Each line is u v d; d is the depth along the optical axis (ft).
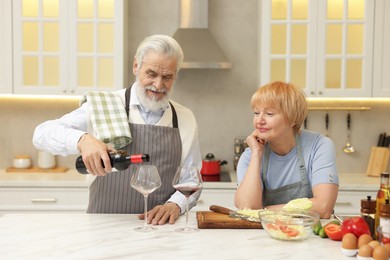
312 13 12.85
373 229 6.16
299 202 6.76
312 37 12.89
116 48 12.89
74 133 7.14
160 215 7.11
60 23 12.85
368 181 12.83
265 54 12.98
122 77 12.95
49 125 7.59
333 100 14.14
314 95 12.98
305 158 7.71
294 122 7.52
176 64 7.66
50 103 14.12
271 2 12.91
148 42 7.58
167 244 6.04
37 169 13.64
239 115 14.30
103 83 13.00
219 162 13.57
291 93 7.38
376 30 12.84
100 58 12.96
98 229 6.67
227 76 14.24
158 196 8.13
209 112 14.29
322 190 7.39
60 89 12.97
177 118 8.43
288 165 7.77
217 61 12.78
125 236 6.36
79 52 12.94
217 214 7.18
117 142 7.66
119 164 6.73
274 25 12.98
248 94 14.26
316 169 7.57
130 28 14.08
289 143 7.70
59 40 12.90
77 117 7.89
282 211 6.55
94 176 8.05
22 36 12.88
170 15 14.12
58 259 5.49
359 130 14.23
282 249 5.88
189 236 6.37
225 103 14.29
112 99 7.93
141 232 6.53
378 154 13.73
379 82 12.92
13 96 14.08
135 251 5.77
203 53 12.98
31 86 12.93
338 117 14.23
